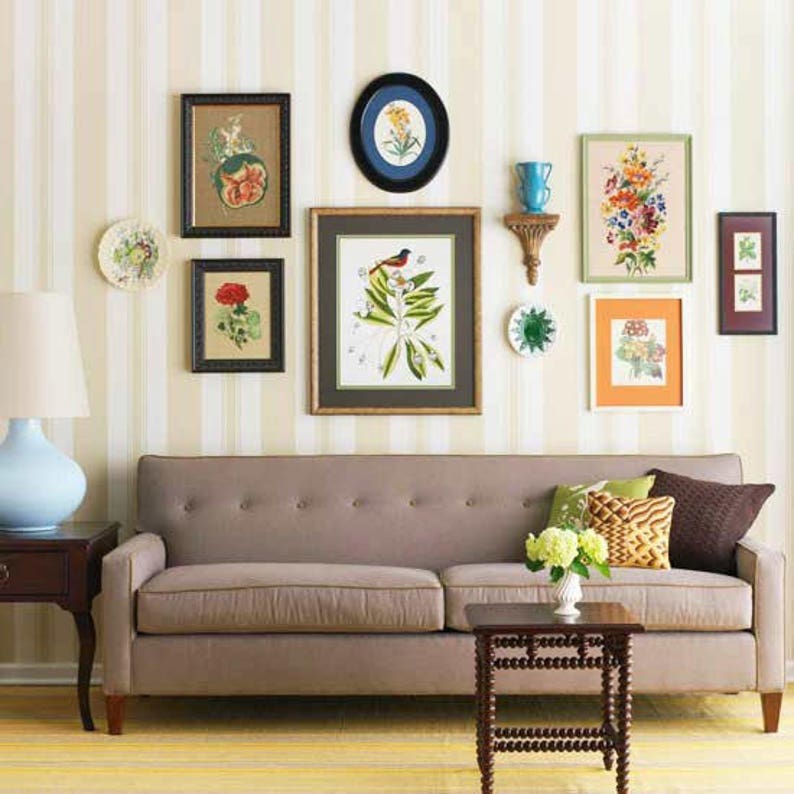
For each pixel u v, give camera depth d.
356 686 4.13
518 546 4.73
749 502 4.45
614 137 4.98
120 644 4.13
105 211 4.98
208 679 4.13
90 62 4.97
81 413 4.55
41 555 4.25
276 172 4.98
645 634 4.14
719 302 4.98
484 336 4.98
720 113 4.97
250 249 4.98
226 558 4.71
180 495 4.76
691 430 4.97
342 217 4.98
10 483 4.41
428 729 4.25
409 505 4.77
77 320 4.97
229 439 4.98
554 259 4.99
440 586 4.15
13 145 4.96
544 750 3.55
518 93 4.97
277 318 4.97
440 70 4.97
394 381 4.98
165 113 4.99
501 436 4.98
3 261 4.96
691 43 4.96
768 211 4.98
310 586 4.12
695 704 4.57
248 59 4.99
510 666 3.62
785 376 4.99
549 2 4.98
